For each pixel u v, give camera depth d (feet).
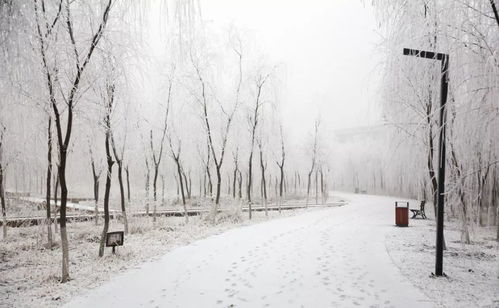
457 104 21.72
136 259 34.27
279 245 37.70
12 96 25.08
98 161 61.05
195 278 26.48
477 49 20.01
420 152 32.60
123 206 51.21
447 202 25.39
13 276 28.96
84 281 26.91
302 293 21.97
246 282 24.88
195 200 105.60
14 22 21.61
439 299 19.81
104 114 34.24
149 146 75.46
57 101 27.66
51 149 36.86
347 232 46.19
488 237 42.55
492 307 18.30
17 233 51.13
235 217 64.90
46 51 25.22
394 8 26.05
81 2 27.89
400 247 35.45
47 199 41.83
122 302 21.99
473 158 21.63
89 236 49.14
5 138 36.22
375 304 19.44
